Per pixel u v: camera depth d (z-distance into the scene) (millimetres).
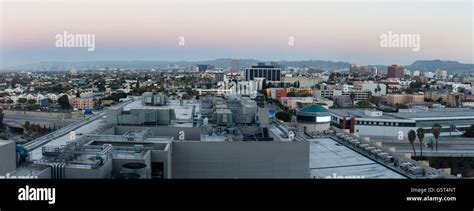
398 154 59125
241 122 62062
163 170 39906
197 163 43562
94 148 40375
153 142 43469
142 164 35938
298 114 103375
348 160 58312
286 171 43750
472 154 106812
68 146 40688
